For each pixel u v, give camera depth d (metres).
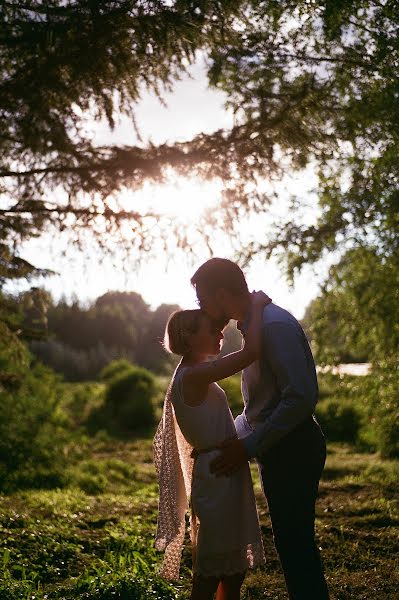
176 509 3.68
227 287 3.46
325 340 9.11
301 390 3.22
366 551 5.85
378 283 8.61
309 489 3.36
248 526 3.54
